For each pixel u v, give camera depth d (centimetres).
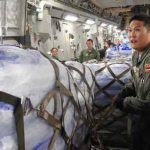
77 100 184
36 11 575
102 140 308
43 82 139
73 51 915
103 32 1288
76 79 208
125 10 1033
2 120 111
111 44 1051
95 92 299
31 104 126
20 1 375
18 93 121
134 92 250
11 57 130
